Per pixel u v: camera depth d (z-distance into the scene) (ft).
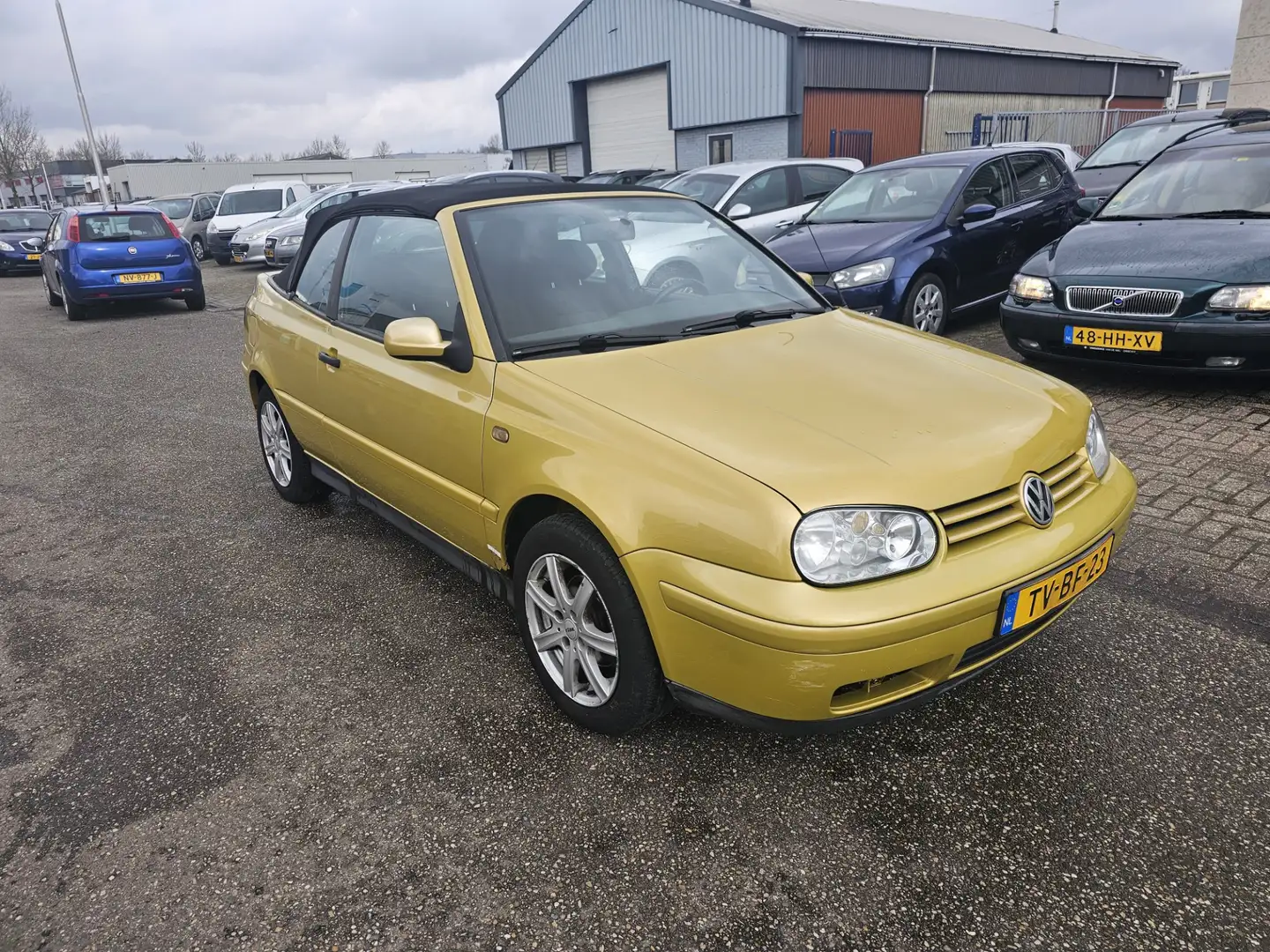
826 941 6.13
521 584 8.82
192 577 12.37
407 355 9.09
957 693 8.81
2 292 56.65
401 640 10.42
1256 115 32.63
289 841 7.30
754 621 6.51
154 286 39.34
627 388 8.14
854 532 6.52
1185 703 8.42
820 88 64.44
